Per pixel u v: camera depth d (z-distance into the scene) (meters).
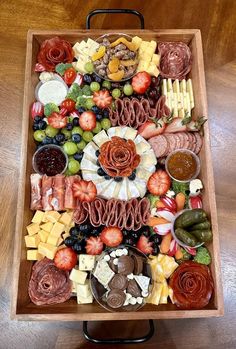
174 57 0.62
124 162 0.54
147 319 0.55
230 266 0.58
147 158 0.58
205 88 0.60
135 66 0.61
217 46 0.67
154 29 0.66
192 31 0.62
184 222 0.53
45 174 0.57
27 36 0.61
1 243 0.58
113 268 0.52
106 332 0.56
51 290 0.53
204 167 0.57
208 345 0.56
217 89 0.65
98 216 0.56
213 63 0.66
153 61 0.62
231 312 0.57
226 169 0.62
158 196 0.57
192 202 0.57
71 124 0.58
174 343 0.56
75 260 0.54
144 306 0.53
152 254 0.55
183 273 0.54
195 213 0.53
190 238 0.52
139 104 0.60
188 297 0.52
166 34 0.62
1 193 0.60
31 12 0.67
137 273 0.53
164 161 0.58
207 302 0.53
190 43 0.63
